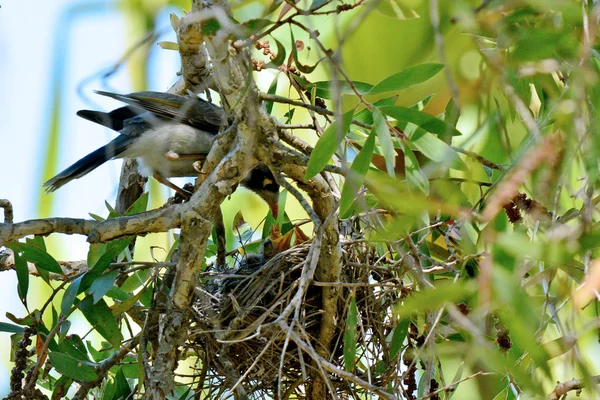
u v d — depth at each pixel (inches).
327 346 415.8
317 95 406.0
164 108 470.6
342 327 412.2
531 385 242.5
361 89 393.1
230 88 331.9
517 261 253.4
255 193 500.4
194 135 472.1
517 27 298.5
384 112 326.6
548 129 349.4
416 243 399.5
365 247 422.3
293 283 397.1
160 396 403.5
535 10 287.7
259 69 374.0
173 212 373.4
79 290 399.5
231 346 419.8
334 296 404.5
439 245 444.5
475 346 241.8
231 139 372.2
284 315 310.0
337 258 394.3
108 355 470.9
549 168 283.3
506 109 409.1
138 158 484.7
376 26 485.7
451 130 334.0
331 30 488.4
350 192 289.0
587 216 252.4
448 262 380.5
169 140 472.1
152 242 559.5
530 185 325.1
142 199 421.4
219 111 480.4
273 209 493.4
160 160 480.1
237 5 315.0
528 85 368.2
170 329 400.2
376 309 420.8
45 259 395.5
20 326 405.1
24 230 359.3
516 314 232.5
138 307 443.5
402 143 318.3
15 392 387.9
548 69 290.4
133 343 428.5
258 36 288.0
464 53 423.8
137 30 447.2
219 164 365.7
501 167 375.2
